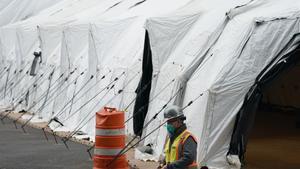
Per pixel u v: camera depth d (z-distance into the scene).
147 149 13.09
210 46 13.02
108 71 16.64
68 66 18.98
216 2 15.20
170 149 7.60
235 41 12.36
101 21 17.94
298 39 11.62
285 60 11.52
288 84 22.92
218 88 11.66
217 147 11.55
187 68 12.81
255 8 13.20
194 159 7.40
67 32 19.05
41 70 21.12
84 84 17.61
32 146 14.72
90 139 15.63
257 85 11.52
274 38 11.87
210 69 12.37
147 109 14.45
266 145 15.44
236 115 11.62
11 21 30.84
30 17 29.56
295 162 12.95
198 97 12.06
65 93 18.69
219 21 13.48
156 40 14.13
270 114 23.03
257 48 11.91
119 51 16.91
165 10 17.11
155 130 12.38
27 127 18.28
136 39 16.61
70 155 13.42
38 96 20.86
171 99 12.80
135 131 14.71
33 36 23.25
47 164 12.38
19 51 23.58
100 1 25.47
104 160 9.33
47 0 31.98
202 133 11.61
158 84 13.77
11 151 13.98
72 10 25.62
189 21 14.48
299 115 21.86
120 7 21.25
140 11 18.56
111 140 9.34
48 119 19.48
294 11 12.16
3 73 25.19
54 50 21.08
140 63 15.45
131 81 15.49
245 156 13.63
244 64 11.86
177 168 7.34
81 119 16.92
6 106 23.59
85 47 19.09
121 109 15.51
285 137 16.98
